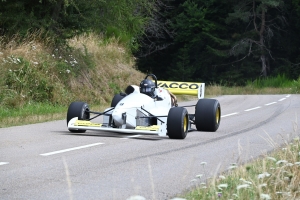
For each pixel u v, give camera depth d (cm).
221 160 2517
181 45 13288
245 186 1537
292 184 1838
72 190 1881
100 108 5269
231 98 7769
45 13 5991
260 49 11969
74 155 2555
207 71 12725
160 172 2222
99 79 6406
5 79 5016
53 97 5381
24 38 5625
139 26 8225
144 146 2881
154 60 13550
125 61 7650
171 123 3123
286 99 7319
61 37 5984
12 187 1902
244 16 11900
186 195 1784
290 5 12406
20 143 2895
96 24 6203
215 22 12675
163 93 3409
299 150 2494
